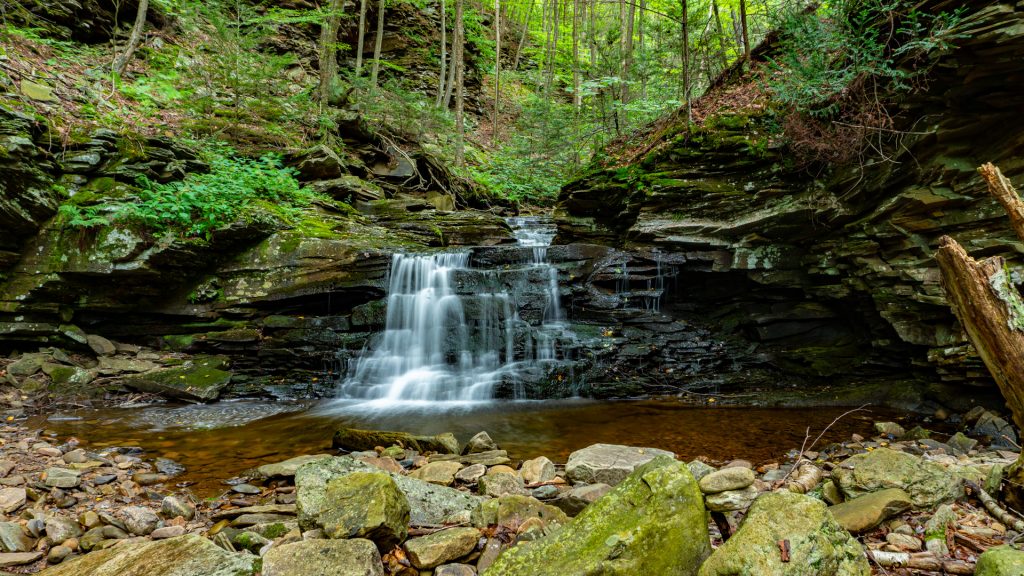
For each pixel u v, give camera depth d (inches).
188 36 523.5
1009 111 210.7
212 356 305.3
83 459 175.5
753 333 325.7
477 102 839.1
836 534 81.4
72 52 410.3
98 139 306.8
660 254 332.8
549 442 211.2
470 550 103.1
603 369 303.3
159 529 120.8
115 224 285.0
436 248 364.8
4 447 182.7
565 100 911.7
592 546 83.3
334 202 408.5
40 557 108.7
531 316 330.6
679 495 86.7
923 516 110.3
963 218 227.5
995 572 76.2
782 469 165.5
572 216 402.9
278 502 143.0
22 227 274.2
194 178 326.6
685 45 383.9
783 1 409.1
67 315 286.5
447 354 320.8
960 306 117.0
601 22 935.7
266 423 241.3
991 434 204.8
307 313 330.3
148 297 304.8
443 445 191.0
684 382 301.3
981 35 188.2
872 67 230.2
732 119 339.6
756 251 313.3
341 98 560.4
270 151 426.6
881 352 278.2
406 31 741.9
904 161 248.2
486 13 970.7
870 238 267.3
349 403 285.4
